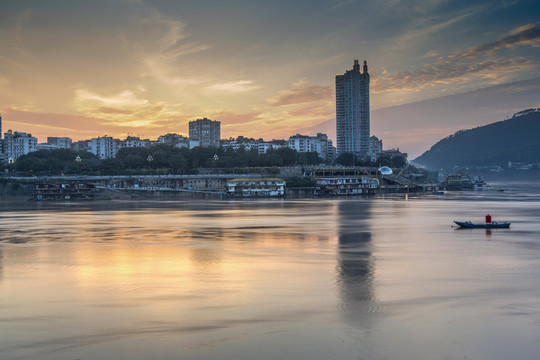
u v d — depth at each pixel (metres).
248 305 58.28
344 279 71.38
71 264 83.88
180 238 115.25
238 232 125.81
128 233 125.06
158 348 45.25
